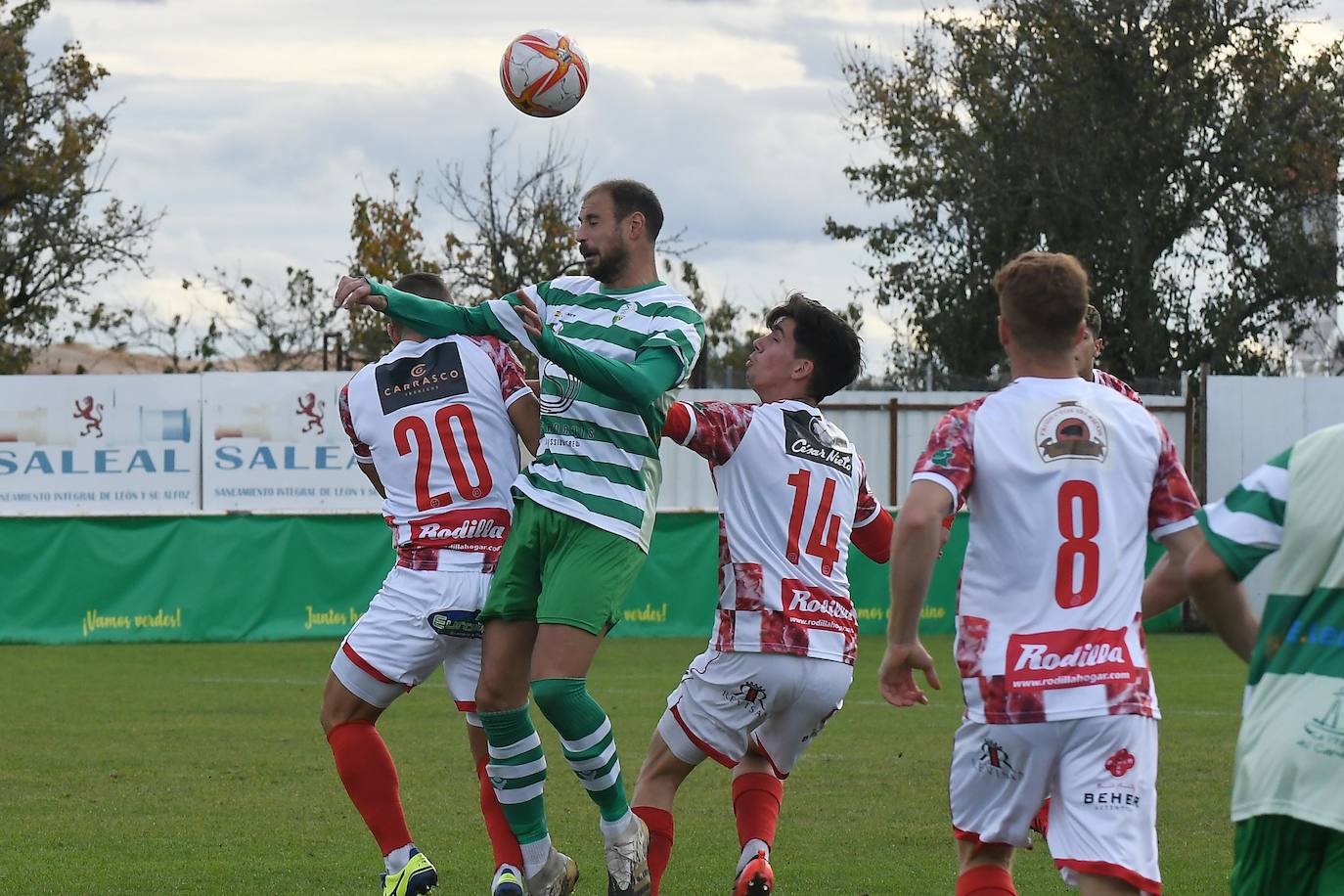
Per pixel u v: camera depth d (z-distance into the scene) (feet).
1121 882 34.22
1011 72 303.68
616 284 48.73
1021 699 35.04
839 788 73.20
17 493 184.75
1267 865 30.73
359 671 48.70
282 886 51.70
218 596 169.58
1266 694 31.04
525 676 47.96
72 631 167.12
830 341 50.31
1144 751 34.96
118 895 50.24
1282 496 31.14
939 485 35.53
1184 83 289.94
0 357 305.32
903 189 318.45
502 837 49.01
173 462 185.37
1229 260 298.15
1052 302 36.70
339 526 171.94
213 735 91.97
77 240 314.55
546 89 53.52
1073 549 35.40
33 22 317.22
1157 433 36.81
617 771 47.01
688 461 194.39
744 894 46.96
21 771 77.61
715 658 47.88
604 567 46.34
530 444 50.47
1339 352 295.28
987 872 36.73
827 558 48.47
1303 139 288.10
